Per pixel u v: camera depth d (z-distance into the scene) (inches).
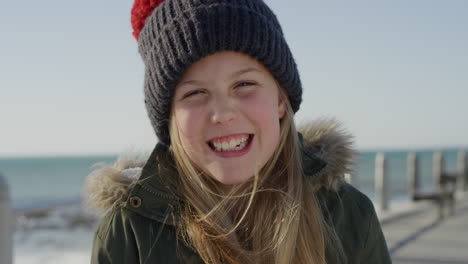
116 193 59.5
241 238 63.4
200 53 55.2
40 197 1034.7
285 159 65.6
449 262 170.4
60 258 227.6
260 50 57.3
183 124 56.8
